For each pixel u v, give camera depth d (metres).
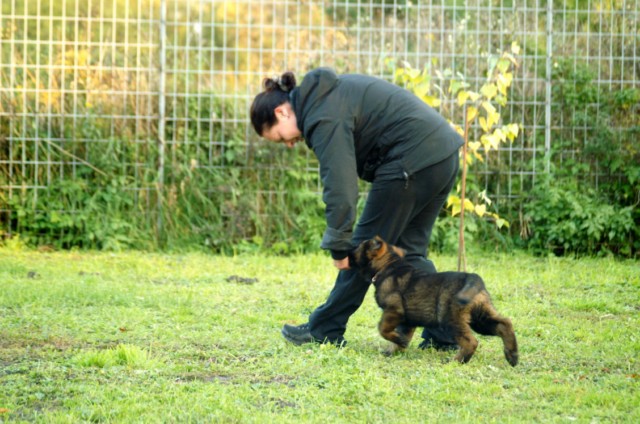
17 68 14.44
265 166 14.29
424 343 7.87
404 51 14.64
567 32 14.53
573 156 14.34
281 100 7.28
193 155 14.34
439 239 14.07
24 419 5.68
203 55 15.43
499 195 14.23
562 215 13.81
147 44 14.27
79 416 5.72
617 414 5.82
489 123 10.98
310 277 11.84
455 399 6.16
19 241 13.84
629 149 14.05
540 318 9.23
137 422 5.59
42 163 14.13
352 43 14.68
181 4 22.02
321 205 14.18
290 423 5.57
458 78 14.29
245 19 22.55
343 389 6.34
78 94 14.44
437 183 7.24
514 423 5.60
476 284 7.06
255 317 9.03
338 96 7.08
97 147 14.23
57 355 7.40
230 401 6.04
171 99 14.48
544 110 14.40
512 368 7.07
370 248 7.29
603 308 9.78
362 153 7.29
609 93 14.27
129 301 9.80
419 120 7.15
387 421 5.68
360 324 8.89
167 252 13.80
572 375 6.85
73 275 11.59
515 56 14.38
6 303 9.57
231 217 14.12
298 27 14.51
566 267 12.70
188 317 9.05
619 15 14.57
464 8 14.38
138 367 7.00
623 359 7.43
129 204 14.13
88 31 14.21
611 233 13.49
